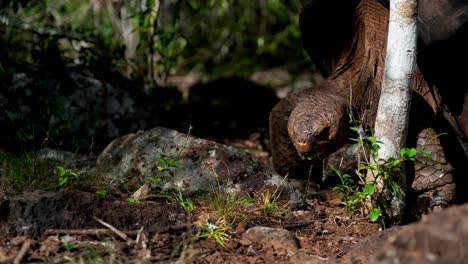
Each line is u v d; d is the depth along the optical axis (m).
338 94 8.66
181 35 12.62
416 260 4.85
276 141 8.91
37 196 6.94
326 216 8.12
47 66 11.42
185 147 8.64
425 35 8.25
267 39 16.30
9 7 11.86
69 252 6.46
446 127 8.45
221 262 6.52
